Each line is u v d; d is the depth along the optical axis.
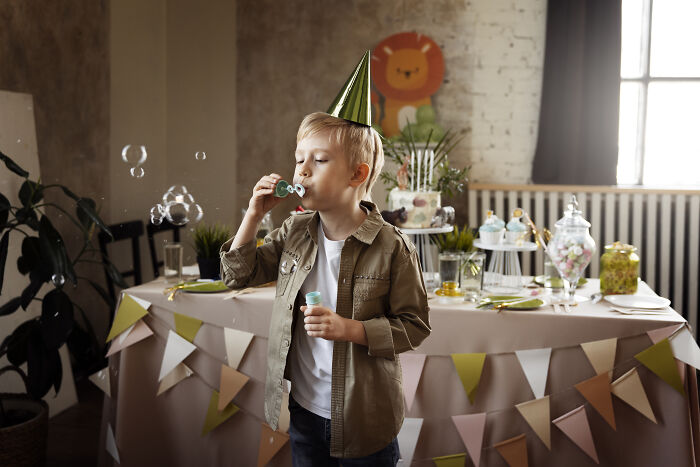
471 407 1.86
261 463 1.90
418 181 2.26
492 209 4.12
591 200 3.93
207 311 1.97
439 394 1.87
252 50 4.28
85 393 2.92
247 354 1.94
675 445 1.75
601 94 3.92
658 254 3.96
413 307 1.21
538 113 4.12
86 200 2.36
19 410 2.22
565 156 4.01
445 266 1.98
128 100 3.67
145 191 3.84
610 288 2.05
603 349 1.78
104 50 3.41
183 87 4.17
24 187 2.22
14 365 2.20
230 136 4.30
